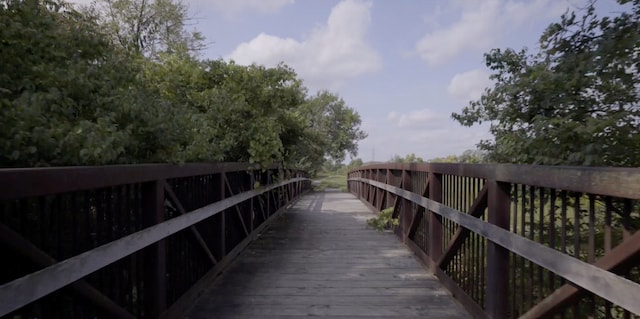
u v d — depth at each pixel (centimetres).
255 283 347
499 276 228
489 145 343
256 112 540
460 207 300
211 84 550
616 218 197
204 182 333
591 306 158
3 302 116
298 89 666
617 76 216
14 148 166
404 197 493
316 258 438
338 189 1923
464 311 282
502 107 304
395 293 321
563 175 157
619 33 212
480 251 271
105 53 283
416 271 384
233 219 439
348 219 742
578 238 161
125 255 184
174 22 1034
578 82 234
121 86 280
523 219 202
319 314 277
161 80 503
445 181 342
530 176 183
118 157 225
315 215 801
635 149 217
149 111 247
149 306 225
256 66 573
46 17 244
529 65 280
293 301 303
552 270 165
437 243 368
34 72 223
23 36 221
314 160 1131
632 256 124
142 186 221
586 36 245
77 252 167
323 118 2447
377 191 786
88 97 242
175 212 265
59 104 218
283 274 375
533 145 257
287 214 814
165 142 252
